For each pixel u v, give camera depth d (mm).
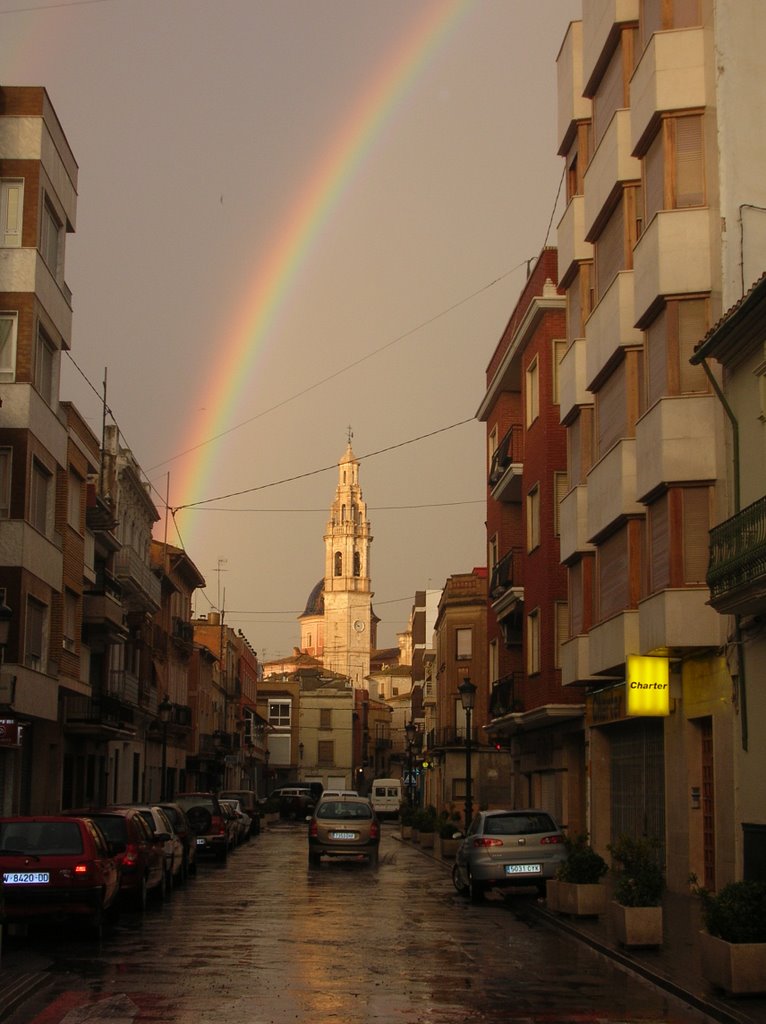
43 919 16922
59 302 34156
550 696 34375
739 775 20781
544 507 35281
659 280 22844
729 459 21625
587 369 28391
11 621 30219
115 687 47812
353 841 35062
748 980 12016
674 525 22344
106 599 42531
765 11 22922
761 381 20156
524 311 39219
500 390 43000
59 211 33906
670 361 22719
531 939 17656
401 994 12648
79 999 12164
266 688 123938
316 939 17344
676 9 23469
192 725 74938
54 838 17359
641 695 23719
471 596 64625
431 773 74938
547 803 38656
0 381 30891
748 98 22750
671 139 23219
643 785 27453
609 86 27156
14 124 31734
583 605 29344
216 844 36781
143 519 58938
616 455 25703
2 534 30406
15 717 30656
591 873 19828
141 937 17516
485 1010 11758
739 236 22375
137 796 57406
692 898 22797
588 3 28359
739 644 20672
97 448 42281
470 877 23453
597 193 27375
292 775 122938
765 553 17812
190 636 71750
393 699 145500
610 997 12625
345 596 195250
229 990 12789
